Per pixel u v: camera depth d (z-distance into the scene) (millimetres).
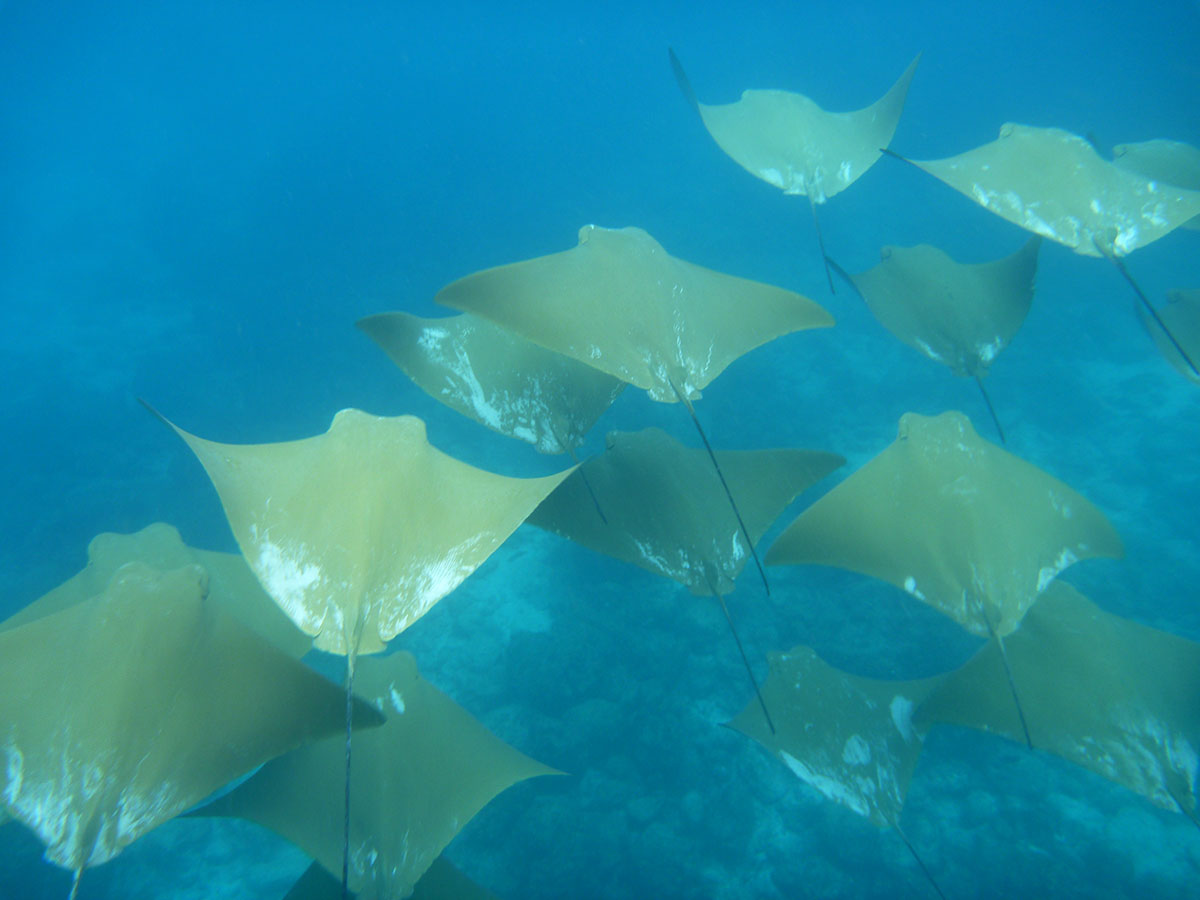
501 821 7340
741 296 5473
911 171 23016
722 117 7953
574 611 9336
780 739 5043
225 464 3969
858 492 4730
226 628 3668
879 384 13336
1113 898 6523
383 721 3436
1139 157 8016
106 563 5242
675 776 7707
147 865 7430
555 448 5758
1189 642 4641
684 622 9070
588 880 6902
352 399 13891
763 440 12320
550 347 4766
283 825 3865
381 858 3932
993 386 12914
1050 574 4355
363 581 3678
